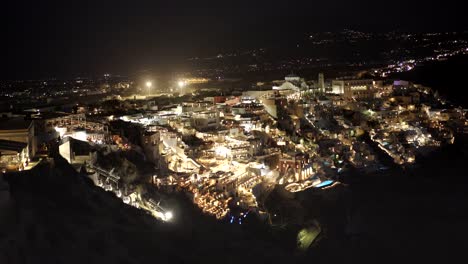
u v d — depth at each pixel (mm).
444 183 100938
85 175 54188
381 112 140625
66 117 71875
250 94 136250
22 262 34969
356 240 72062
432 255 67125
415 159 117875
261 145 94188
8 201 40125
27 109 87750
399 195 93500
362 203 88188
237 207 69250
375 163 110250
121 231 45625
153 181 64875
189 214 59531
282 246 63375
